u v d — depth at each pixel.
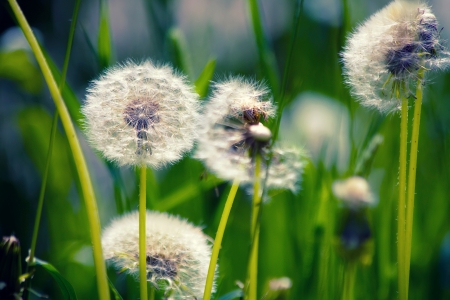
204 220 0.64
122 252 0.49
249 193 0.51
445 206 0.65
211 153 0.49
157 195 0.60
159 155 0.47
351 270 0.52
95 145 0.48
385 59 0.49
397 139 0.65
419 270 0.63
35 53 0.45
